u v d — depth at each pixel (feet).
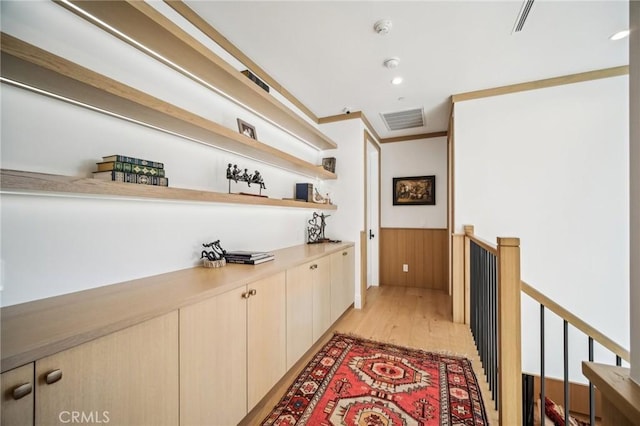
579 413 8.35
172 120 4.67
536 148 9.07
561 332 8.69
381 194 15.71
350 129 11.76
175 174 5.52
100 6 3.84
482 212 9.65
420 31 6.52
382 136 15.35
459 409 5.44
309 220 11.32
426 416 5.24
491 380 5.98
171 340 3.54
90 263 4.12
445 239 14.51
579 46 7.16
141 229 4.85
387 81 9.00
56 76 3.18
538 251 9.03
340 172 11.93
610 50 7.34
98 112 4.24
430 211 14.84
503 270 4.50
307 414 5.29
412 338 8.68
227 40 6.76
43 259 3.63
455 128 9.92
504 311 4.50
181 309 3.68
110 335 2.90
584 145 8.61
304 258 7.11
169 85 5.42
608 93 8.38
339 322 10.04
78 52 4.04
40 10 3.67
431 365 7.06
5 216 3.33
